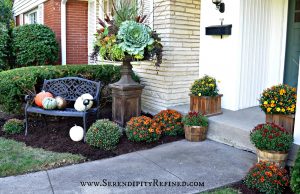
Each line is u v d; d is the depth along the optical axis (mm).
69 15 8156
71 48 8297
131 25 4391
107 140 3941
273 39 4949
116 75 5770
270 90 3525
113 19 4773
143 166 3447
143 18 4738
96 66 5730
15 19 13711
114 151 3914
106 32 4523
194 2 5230
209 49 4973
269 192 2740
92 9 8094
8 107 4992
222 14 4695
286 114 3373
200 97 4473
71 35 8258
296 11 4699
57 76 5246
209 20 4906
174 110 4809
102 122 4180
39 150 3898
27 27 7852
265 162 2988
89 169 3369
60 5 8047
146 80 5668
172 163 3529
